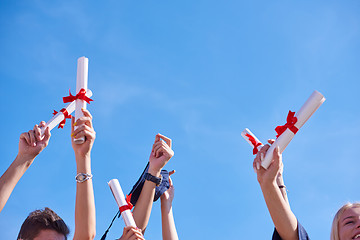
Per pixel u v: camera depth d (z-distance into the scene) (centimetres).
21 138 261
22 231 249
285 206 251
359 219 254
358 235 251
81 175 241
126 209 244
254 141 283
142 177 282
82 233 237
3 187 251
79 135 242
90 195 240
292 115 252
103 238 258
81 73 257
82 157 243
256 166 254
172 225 293
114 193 249
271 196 252
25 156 259
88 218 238
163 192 288
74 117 256
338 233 257
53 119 267
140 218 266
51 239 247
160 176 274
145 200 268
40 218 250
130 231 238
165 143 275
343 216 257
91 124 247
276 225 251
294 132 251
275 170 250
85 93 254
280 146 251
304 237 249
